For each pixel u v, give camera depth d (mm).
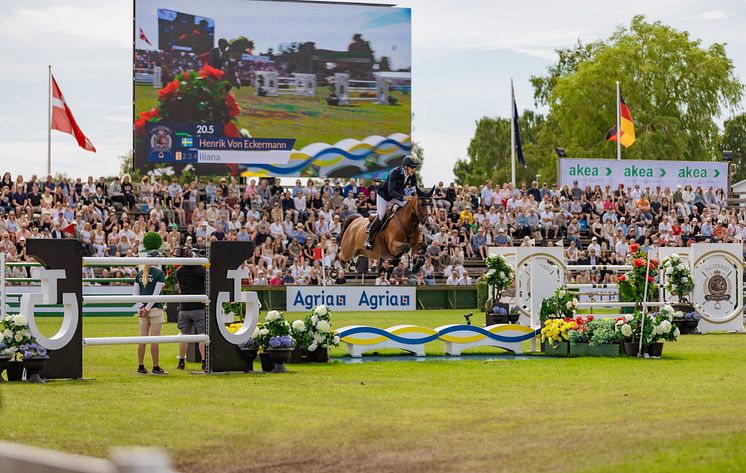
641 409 9219
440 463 6898
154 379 12109
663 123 57531
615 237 35438
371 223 18875
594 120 58719
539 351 16453
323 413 9148
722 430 7887
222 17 34406
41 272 11828
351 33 35594
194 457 7199
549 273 16953
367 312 29703
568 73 69188
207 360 12867
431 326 22797
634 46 58812
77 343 12016
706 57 58844
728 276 21875
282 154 35094
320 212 34125
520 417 8828
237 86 34625
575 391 10719
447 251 33500
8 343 11664
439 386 11250
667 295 22281
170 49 33938
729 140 96625
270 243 31500
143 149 33875
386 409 9398
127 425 8477
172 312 25219
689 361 14477
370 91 35812
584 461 6805
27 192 31250
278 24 34938
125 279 25766
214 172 34531
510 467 6707
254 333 13070
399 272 32531
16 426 8352
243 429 8289
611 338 15414
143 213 33344
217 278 12820
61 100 32719
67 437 7891
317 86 35406
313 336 14258
